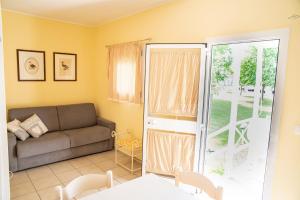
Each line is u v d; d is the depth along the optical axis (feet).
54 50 13.37
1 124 6.49
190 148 9.11
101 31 14.21
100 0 9.68
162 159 9.61
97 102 15.37
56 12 11.68
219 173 9.75
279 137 6.68
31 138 11.02
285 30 6.30
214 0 7.97
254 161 8.67
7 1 10.05
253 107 8.52
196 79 8.66
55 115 12.86
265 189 7.09
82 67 14.71
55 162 11.56
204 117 8.70
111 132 13.33
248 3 7.06
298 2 6.04
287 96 6.43
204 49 8.22
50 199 8.34
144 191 4.82
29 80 12.60
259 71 8.19
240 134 9.14
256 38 6.95
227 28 7.66
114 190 4.83
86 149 12.44
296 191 6.46
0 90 6.42
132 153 10.59
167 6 9.73
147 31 10.78
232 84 9.02
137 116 11.84
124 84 12.03
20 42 12.07
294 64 6.23
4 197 6.74
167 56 8.96
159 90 9.28
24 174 10.21
